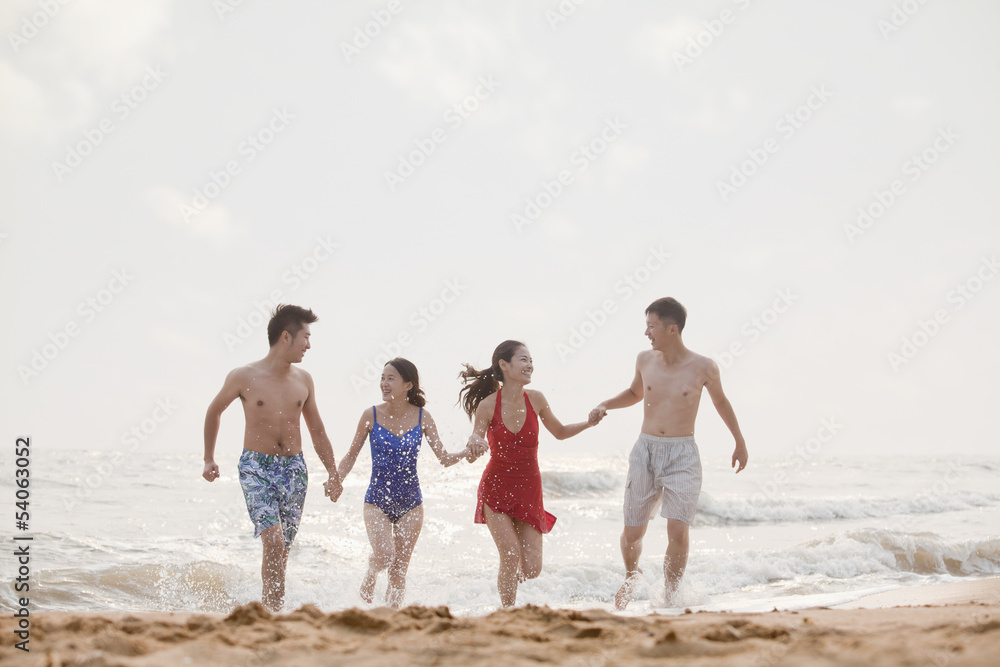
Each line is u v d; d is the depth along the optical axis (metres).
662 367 5.87
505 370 5.24
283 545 4.98
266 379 5.16
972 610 3.45
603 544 10.27
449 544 9.51
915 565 8.66
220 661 2.21
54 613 3.29
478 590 6.88
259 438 5.10
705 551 9.62
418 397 5.58
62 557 7.41
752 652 2.32
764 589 7.24
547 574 7.52
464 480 16.88
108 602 6.06
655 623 3.03
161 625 2.82
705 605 5.56
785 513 14.97
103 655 2.15
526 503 5.18
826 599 5.55
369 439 5.53
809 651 2.19
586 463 29.12
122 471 20.17
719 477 25.22
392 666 2.19
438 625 2.78
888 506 16.16
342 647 2.45
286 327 5.18
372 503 5.40
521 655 2.34
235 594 6.47
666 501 5.66
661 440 5.74
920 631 2.68
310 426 5.43
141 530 9.88
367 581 5.22
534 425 5.29
